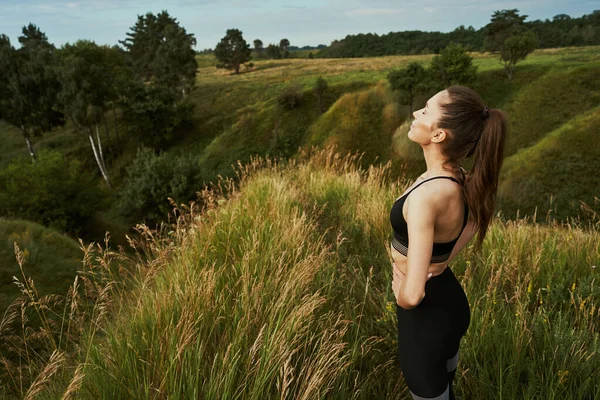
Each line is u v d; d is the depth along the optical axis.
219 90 78.69
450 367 1.68
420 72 49.09
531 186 34.75
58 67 53.84
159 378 1.87
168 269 3.16
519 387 2.04
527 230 3.73
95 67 53.56
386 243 3.56
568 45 142.38
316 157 6.77
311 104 60.75
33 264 10.57
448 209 1.33
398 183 5.44
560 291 2.73
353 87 62.56
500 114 1.32
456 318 1.51
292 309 2.29
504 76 55.31
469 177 1.34
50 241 12.34
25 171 33.62
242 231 3.61
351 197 5.24
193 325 2.12
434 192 1.30
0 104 53.72
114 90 58.38
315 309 2.51
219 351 2.01
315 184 5.88
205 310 2.31
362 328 2.49
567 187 33.91
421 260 1.29
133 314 2.45
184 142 63.25
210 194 4.48
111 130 66.94
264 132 57.47
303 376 1.94
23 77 53.31
